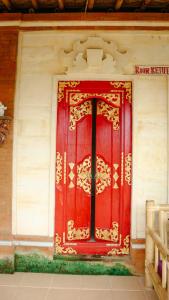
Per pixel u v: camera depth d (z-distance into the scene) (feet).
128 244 13.83
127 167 13.85
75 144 14.08
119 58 13.73
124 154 13.87
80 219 14.05
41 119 13.85
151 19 13.57
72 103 14.01
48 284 12.64
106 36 13.85
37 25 13.76
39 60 13.91
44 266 13.71
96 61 13.61
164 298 9.28
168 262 9.10
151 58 13.73
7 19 13.66
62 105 13.97
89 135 14.20
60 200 13.93
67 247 13.88
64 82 13.98
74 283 12.78
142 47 13.75
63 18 13.67
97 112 14.20
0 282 12.70
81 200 14.07
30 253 13.76
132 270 13.55
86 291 12.12
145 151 13.64
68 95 13.99
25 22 13.75
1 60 13.71
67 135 14.02
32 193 13.78
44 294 11.81
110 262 13.62
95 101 14.16
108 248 13.84
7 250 13.47
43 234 13.76
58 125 13.96
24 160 13.83
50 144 13.79
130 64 13.74
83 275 13.60
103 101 14.11
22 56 13.93
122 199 13.84
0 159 13.60
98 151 14.17
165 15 13.56
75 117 14.08
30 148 13.83
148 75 13.70
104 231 14.02
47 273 13.67
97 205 14.08
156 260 11.23
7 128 13.60
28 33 13.91
